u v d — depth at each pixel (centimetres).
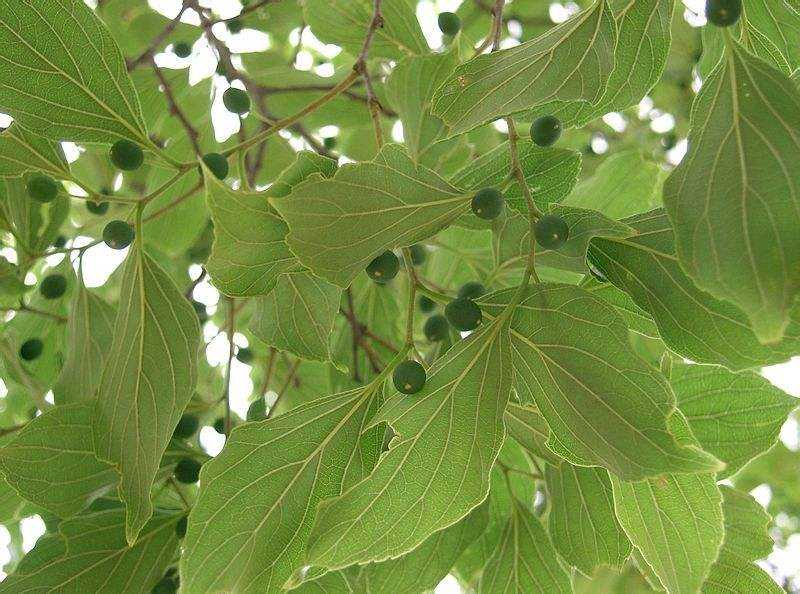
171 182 33
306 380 50
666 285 29
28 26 31
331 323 35
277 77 51
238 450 30
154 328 32
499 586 37
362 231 29
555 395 28
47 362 45
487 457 28
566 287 29
